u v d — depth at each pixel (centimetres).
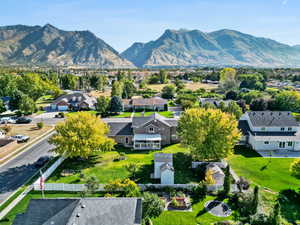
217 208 3353
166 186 3869
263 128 5897
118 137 5988
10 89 10988
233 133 4700
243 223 3031
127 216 2466
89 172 4475
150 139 5700
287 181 4138
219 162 4738
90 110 10188
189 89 15412
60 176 4319
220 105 8644
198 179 4244
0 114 9281
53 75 16375
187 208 3369
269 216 3014
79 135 4666
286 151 5559
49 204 2523
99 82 15550
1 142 5819
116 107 9331
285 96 9462
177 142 6206
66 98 10562
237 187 3866
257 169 4609
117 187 3616
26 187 3916
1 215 3184
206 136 4638
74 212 2380
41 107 10212
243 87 15912
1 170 4531
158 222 3067
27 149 5631
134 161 5003
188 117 5012
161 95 13188
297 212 3269
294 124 5881
